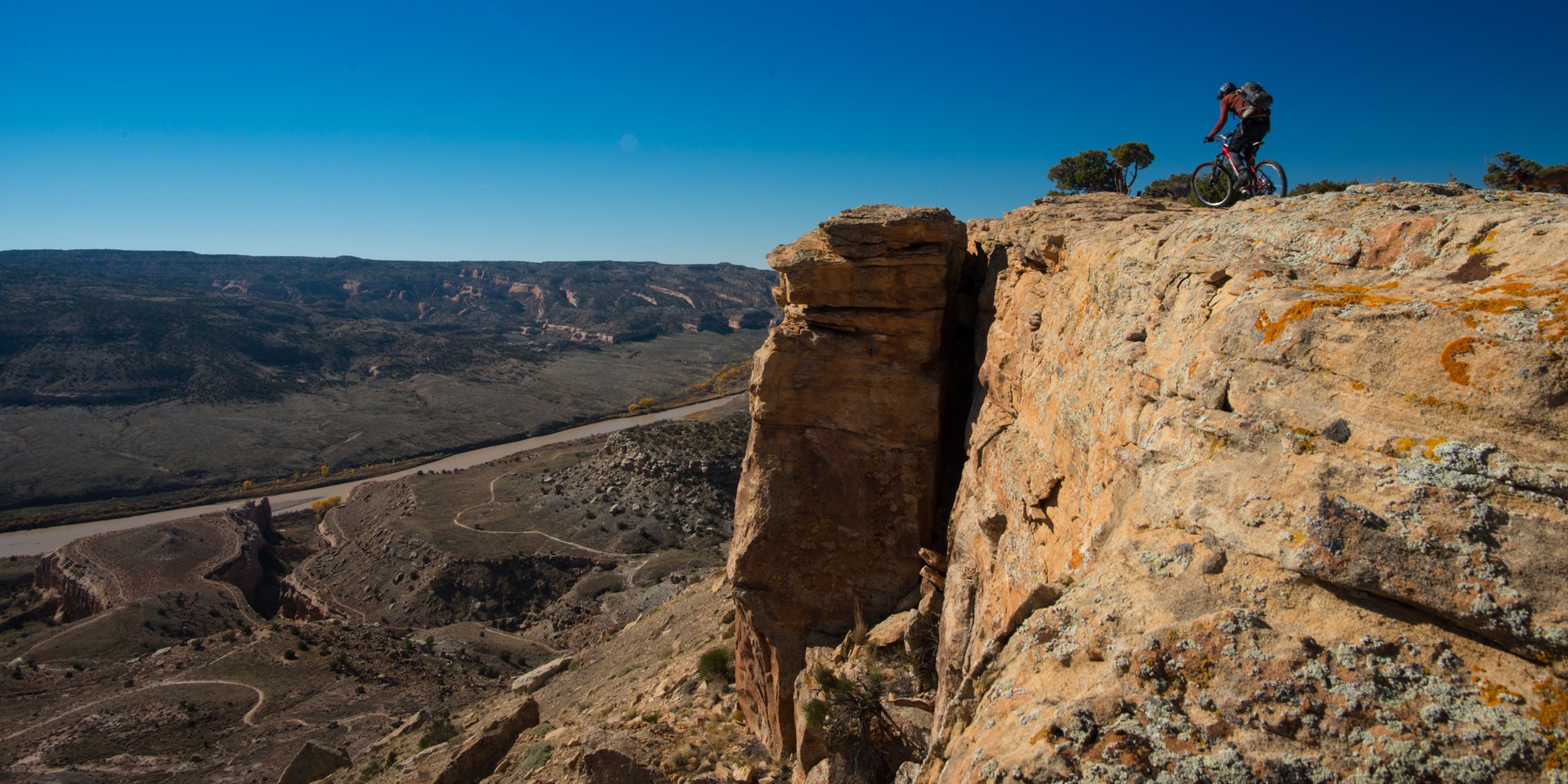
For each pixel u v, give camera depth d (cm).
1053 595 742
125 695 5634
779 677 1939
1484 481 502
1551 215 621
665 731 2209
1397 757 446
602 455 11625
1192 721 498
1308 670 492
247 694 5522
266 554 10850
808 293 1861
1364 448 558
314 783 3412
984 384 1681
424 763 2698
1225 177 1502
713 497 10225
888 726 1530
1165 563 602
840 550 1917
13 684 6500
